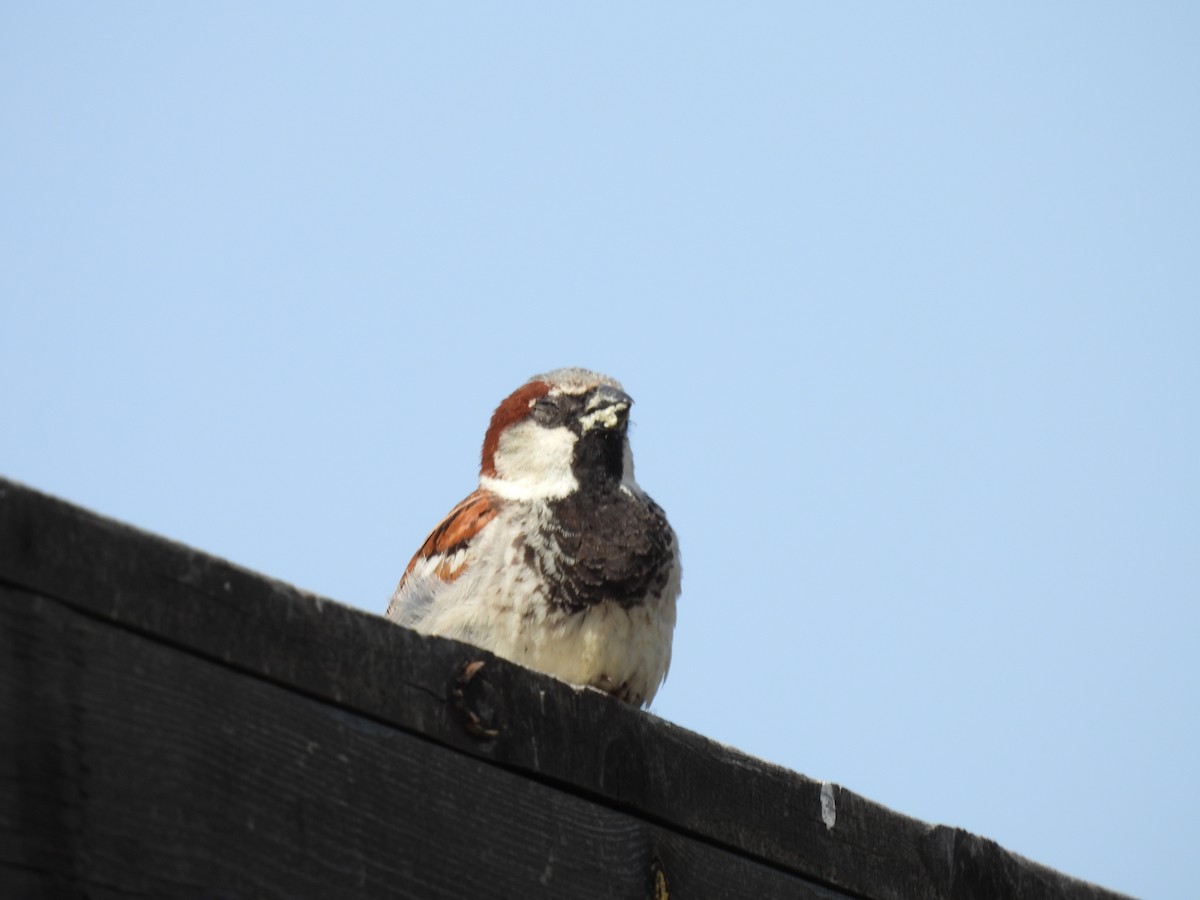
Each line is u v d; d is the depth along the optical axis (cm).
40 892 584
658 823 859
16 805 585
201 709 658
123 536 647
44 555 617
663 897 842
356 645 729
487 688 784
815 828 945
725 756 909
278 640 695
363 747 720
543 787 803
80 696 616
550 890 781
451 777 756
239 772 664
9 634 600
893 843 993
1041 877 1081
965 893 1024
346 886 689
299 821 680
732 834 892
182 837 635
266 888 658
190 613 663
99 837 607
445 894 730
